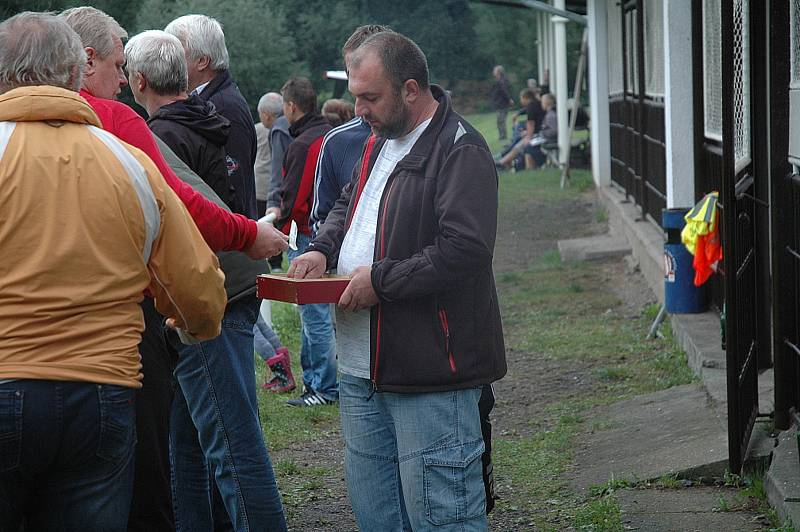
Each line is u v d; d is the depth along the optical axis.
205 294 3.31
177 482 4.54
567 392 7.74
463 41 46.53
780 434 5.67
